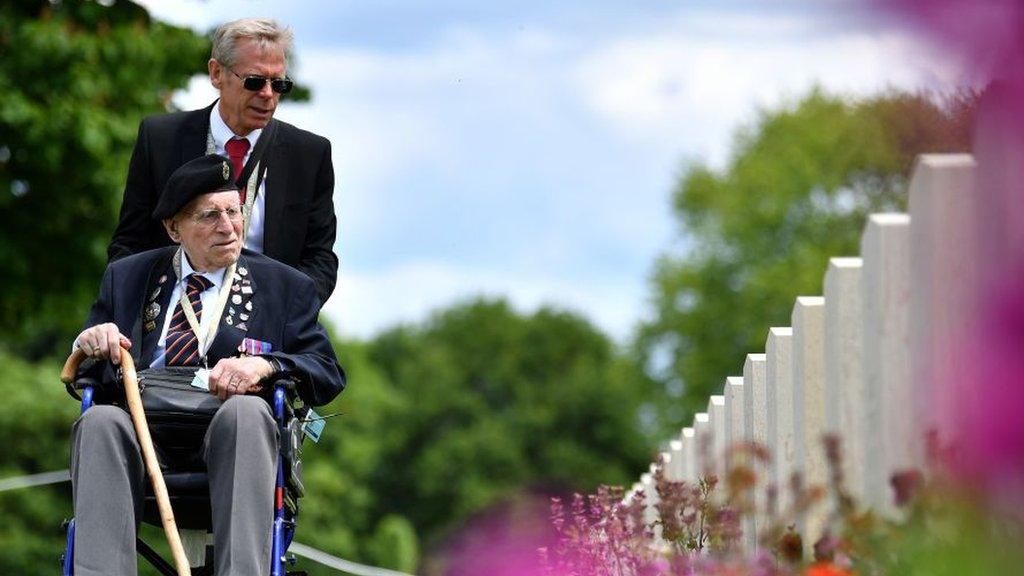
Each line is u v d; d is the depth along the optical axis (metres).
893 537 7.05
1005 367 3.40
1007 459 3.42
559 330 154.50
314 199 13.63
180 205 11.73
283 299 12.02
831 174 96.94
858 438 9.37
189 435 11.46
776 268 96.12
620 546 12.08
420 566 129.88
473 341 154.12
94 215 38.91
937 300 7.16
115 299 11.91
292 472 11.11
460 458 141.50
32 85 36.47
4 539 79.75
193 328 11.74
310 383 11.51
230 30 13.20
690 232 102.81
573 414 144.12
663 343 102.69
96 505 10.65
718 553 9.57
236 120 13.33
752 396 12.91
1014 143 3.40
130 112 37.31
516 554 10.42
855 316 9.39
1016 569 3.75
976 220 3.63
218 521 10.76
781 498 11.11
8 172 37.28
